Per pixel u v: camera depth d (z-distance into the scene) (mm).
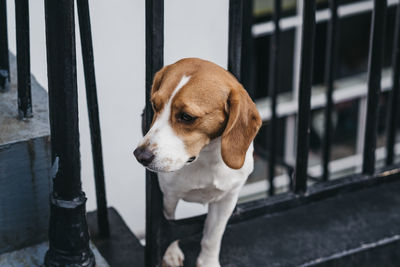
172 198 2551
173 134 2182
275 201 2916
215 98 2172
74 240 2150
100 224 2949
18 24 2301
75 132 2018
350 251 2816
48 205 2428
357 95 5809
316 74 5734
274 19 3287
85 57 2396
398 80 3182
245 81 2668
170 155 2168
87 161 4074
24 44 2324
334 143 5961
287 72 5598
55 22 1852
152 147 2152
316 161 5801
